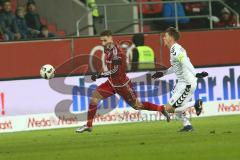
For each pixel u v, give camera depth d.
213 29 55.19
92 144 33.91
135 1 64.56
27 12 57.91
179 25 62.84
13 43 51.00
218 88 49.72
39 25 57.84
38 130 45.53
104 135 38.94
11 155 30.31
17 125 45.75
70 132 42.53
